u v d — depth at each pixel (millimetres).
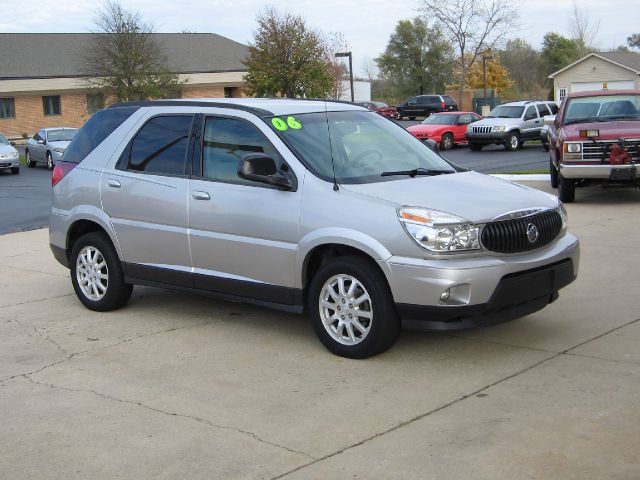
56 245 7852
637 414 4586
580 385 5098
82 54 48719
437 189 5883
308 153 6152
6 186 22359
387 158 6453
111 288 7371
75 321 7277
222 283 6496
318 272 5887
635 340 6004
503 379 5289
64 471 4207
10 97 47500
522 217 5652
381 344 5676
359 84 61188
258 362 5887
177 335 6684
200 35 55188
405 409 4852
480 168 22609
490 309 5441
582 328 6387
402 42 71562
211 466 4195
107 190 7227
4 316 7535
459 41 52031
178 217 6672
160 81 41812
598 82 46875
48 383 5605
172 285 6910
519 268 5523
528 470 3963
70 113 49375
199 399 5176
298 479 4008
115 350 6328
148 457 4336
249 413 4902
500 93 67250
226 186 6395
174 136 6895
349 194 5773
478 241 5414
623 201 13383
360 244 5562
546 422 4535
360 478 3984
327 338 5934
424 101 53062
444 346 6062
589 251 9336
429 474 3982
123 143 7258
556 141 13953
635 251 9234
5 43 49625
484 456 4148
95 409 5070
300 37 37281
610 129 12609
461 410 4789
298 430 4609
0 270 9836
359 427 4613
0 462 4340
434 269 5309
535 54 82188
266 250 6121
